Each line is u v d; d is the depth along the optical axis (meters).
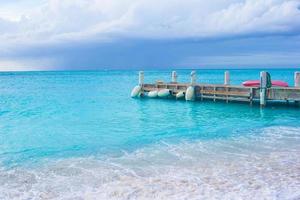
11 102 32.28
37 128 18.02
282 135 14.92
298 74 23.81
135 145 13.53
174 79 33.34
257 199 7.48
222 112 23.36
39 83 75.81
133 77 113.62
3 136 15.90
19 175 9.78
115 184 8.78
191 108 25.69
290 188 8.16
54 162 11.18
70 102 31.89
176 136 15.25
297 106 24.41
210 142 13.72
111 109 26.16
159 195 7.90
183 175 9.38
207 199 7.55
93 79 97.50
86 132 16.75
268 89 23.61
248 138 14.38
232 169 9.86
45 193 8.27
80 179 9.29
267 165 10.20
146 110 25.23
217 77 91.06
